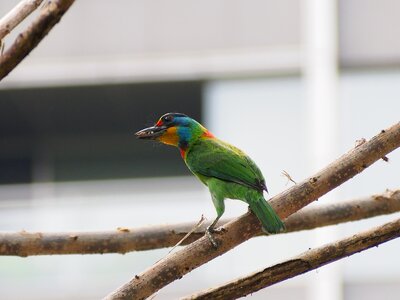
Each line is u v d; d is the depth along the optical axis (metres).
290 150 16.39
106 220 17.17
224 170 8.62
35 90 17.41
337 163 7.23
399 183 15.70
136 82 17.11
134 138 18.28
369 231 6.98
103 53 17.22
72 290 16.11
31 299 16.16
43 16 6.46
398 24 16.42
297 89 16.56
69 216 17.27
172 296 15.64
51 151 18.55
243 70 16.78
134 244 8.22
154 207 17.39
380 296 15.42
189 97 17.17
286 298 15.33
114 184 18.16
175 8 17.14
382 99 16.28
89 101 17.62
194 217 16.73
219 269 15.79
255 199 7.36
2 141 18.48
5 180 18.42
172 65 17.00
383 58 16.38
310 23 16.64
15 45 6.49
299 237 15.65
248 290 6.90
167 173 18.02
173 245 8.33
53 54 17.28
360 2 16.53
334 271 15.43
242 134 16.61
